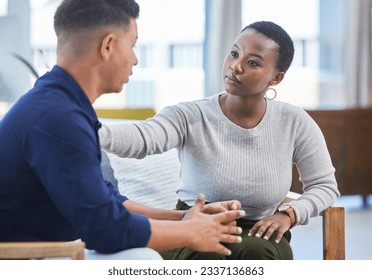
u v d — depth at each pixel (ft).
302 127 9.27
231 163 8.85
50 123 6.66
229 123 8.91
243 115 8.96
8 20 14.83
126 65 7.36
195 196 9.04
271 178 8.95
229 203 7.93
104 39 7.12
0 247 6.40
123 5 7.27
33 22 22.13
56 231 7.25
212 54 23.61
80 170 6.59
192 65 23.91
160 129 8.61
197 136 8.88
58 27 7.23
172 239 7.07
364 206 24.14
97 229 6.65
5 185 6.89
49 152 6.60
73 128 6.65
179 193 9.29
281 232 8.70
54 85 7.00
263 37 8.72
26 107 6.87
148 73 23.68
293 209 8.96
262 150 8.96
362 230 20.40
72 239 7.54
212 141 8.88
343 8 26.21
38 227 7.16
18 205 6.99
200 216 7.39
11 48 14.74
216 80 23.56
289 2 25.34
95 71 7.23
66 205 6.61
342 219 9.43
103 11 7.12
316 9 25.84
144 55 23.59
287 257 8.76
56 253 6.48
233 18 23.68
